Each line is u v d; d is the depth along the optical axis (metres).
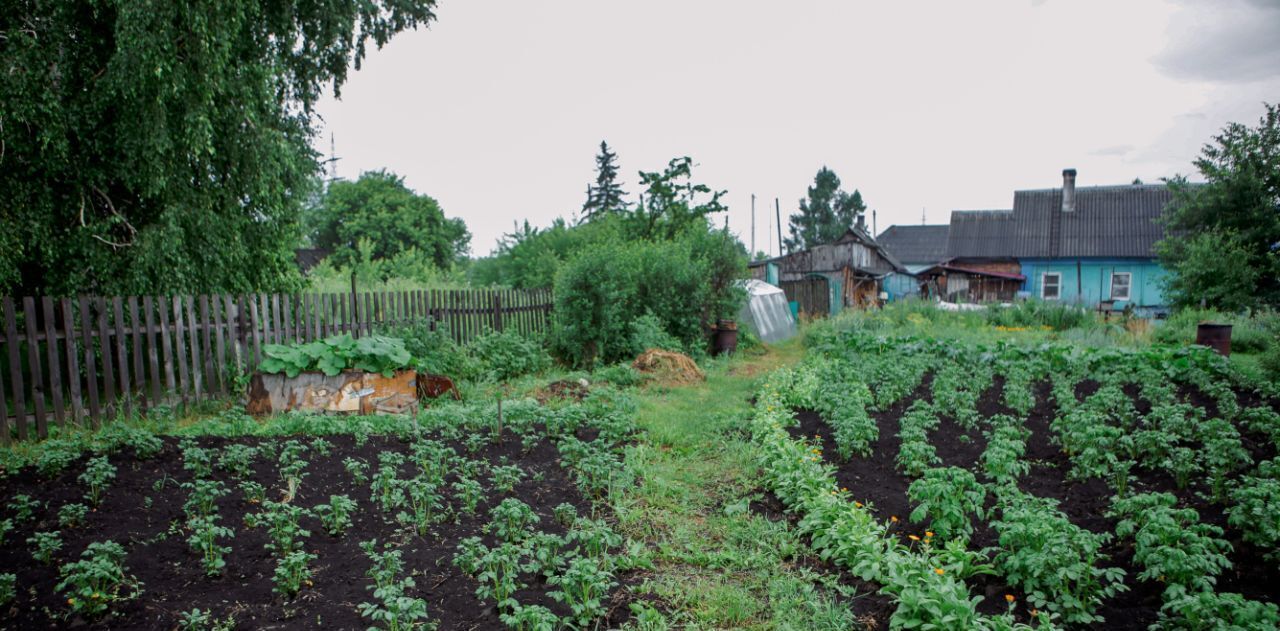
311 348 8.30
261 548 4.18
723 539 4.77
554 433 7.23
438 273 33.03
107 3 7.79
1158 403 8.06
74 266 8.56
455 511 4.90
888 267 34.69
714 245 15.91
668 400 9.93
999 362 11.63
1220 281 20.34
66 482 5.06
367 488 5.32
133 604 3.46
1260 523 3.89
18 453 6.09
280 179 10.00
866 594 3.88
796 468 5.54
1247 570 3.82
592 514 5.09
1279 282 20.23
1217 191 22.02
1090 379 10.48
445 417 7.55
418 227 45.69
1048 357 11.65
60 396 7.32
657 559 4.47
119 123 8.20
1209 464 5.36
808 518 4.68
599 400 8.84
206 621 3.33
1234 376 9.92
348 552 4.20
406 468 5.88
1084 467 5.48
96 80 8.08
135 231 8.72
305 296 9.66
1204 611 3.02
